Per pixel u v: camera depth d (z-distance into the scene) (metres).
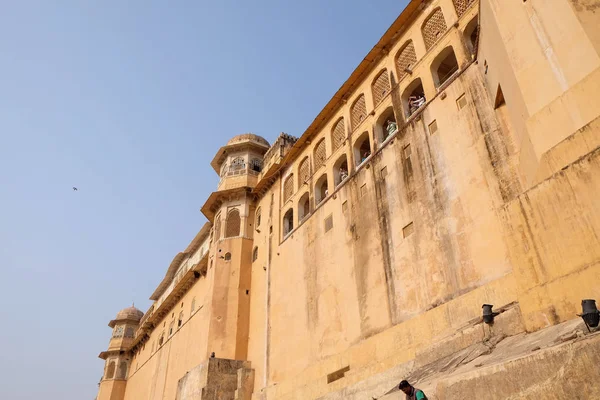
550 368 5.32
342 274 17.38
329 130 21.56
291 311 20.08
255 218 27.06
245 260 25.69
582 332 5.72
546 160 8.13
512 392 5.59
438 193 13.96
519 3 9.70
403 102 17.03
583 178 7.14
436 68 16.16
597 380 4.93
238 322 23.69
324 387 15.28
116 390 46.69
